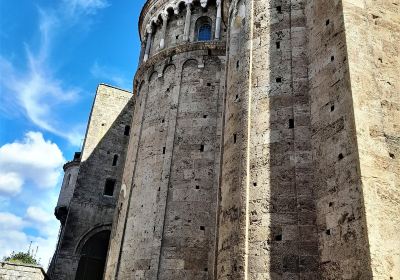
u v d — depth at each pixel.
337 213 14.63
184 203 26.61
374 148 14.39
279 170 17.44
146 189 28.62
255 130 18.88
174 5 35.03
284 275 15.45
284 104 18.77
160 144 29.69
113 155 43.56
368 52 16.44
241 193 17.77
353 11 17.19
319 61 18.14
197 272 24.48
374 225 13.02
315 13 19.44
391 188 13.88
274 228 16.38
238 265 16.42
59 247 39.03
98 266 39.53
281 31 20.73
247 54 21.16
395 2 18.25
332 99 16.53
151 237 26.27
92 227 39.88
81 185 41.22
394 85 16.12
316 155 16.75
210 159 27.78
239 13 23.83
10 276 25.59
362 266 12.80
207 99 30.08
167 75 32.50
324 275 14.58
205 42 31.95
